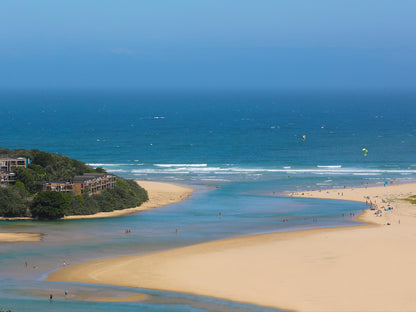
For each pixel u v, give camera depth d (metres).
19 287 88.44
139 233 125.94
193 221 139.50
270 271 95.88
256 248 111.06
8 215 140.62
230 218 143.25
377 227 130.38
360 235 119.44
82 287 88.81
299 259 102.19
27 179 152.75
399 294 84.50
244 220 140.62
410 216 144.62
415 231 123.69
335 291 86.12
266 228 131.12
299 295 84.75
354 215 146.38
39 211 139.62
